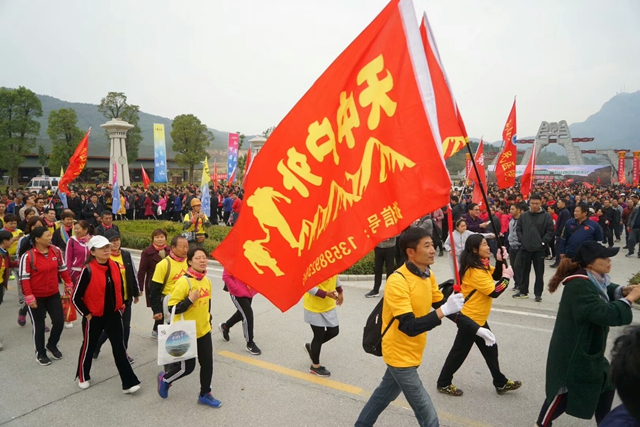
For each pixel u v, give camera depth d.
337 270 2.79
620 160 43.22
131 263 5.23
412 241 3.04
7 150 42.19
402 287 2.95
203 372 4.16
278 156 2.94
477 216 9.66
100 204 16.91
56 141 44.75
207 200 13.30
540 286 7.59
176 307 3.96
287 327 6.48
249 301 5.47
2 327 6.67
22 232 8.06
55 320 5.34
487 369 4.91
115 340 4.41
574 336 3.12
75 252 6.27
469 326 3.64
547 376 3.31
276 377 4.79
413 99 2.70
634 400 1.38
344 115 2.87
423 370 4.85
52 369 5.09
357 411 4.04
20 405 4.24
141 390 4.54
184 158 47.94
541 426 3.37
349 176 2.83
